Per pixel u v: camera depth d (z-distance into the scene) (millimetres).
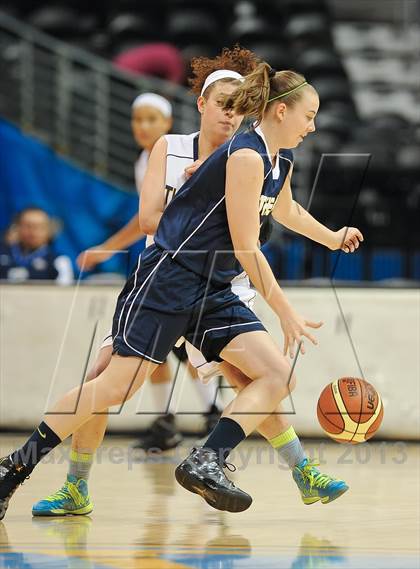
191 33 23828
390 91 24141
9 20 22828
